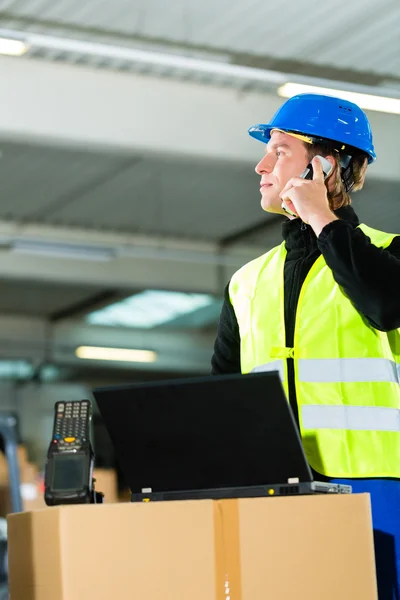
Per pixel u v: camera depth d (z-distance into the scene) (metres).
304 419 2.46
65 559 1.95
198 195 12.47
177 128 9.80
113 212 13.13
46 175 11.53
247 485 2.16
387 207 12.61
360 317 2.46
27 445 17.33
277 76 6.84
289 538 2.08
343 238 2.32
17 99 9.23
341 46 9.09
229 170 11.32
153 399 2.12
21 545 2.13
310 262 2.56
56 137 9.34
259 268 2.72
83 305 16.73
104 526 1.99
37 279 13.60
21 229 13.35
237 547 2.06
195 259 13.50
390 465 2.38
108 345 17.73
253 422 2.08
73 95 9.45
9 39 6.25
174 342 18.28
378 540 2.35
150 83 9.79
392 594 2.32
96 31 8.62
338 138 2.61
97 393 2.16
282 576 2.06
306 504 2.10
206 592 2.05
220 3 8.20
